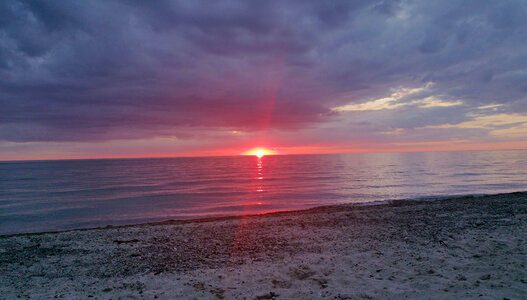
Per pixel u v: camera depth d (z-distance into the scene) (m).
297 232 11.60
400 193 33.25
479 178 49.66
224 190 40.62
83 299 5.71
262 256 8.62
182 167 135.12
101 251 9.51
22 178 73.19
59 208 27.31
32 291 6.25
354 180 51.84
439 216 14.05
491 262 7.04
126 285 6.46
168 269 7.64
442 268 6.89
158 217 22.11
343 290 5.86
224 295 5.79
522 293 5.09
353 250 8.88
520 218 12.44
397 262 7.55
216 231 12.26
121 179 65.94
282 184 48.19
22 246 10.36
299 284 6.32
